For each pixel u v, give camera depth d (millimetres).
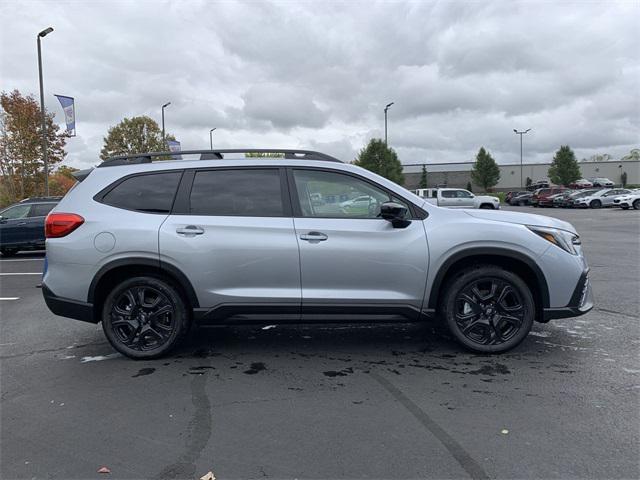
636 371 4176
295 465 2795
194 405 3613
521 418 3334
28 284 9398
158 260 4398
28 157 29969
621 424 3232
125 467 2805
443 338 5203
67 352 4930
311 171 4594
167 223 4430
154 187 4586
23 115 29406
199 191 4555
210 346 5031
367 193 4555
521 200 50688
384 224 4430
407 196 4551
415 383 3973
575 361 4426
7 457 2930
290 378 4121
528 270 4516
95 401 3711
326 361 4539
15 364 4574
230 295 4414
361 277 4398
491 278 4465
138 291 4555
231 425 3291
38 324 6098
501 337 4559
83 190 4617
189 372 4297
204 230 4402
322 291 4406
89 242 4426
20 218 14609
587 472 2686
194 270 4391
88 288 4457
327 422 3318
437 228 4426
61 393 3873
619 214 30375
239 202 4516
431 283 4410
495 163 70688
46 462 2871
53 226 4531
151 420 3383
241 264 4391
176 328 4551
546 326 5570
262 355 4734
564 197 41875
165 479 2680
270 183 4562
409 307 4438
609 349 4750
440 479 2643
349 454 2906
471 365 4359
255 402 3654
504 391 3783
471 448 2953
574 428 3182
